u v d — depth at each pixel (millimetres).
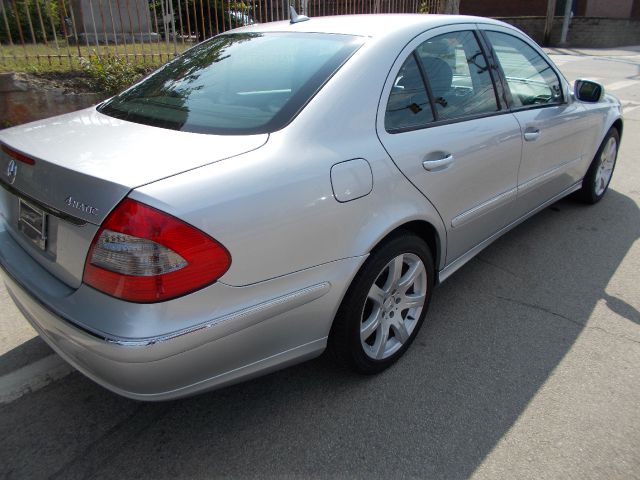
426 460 2137
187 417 2361
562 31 21781
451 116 2764
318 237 2053
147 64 7375
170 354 1746
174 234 1691
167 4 8641
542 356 2779
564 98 3850
